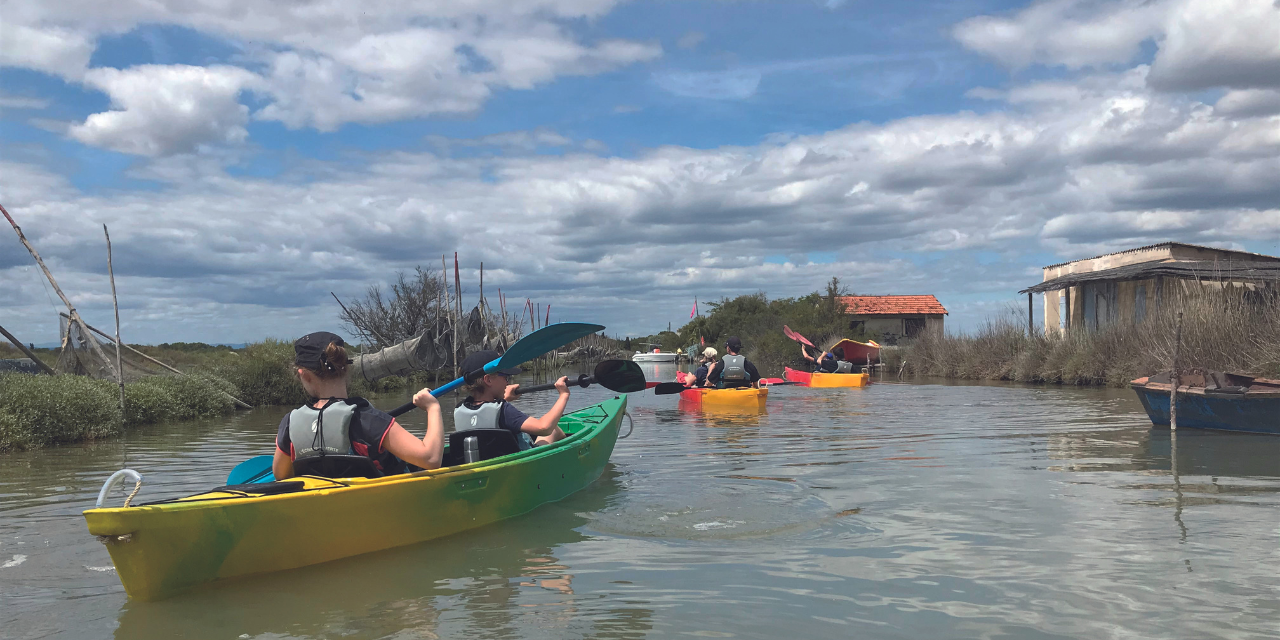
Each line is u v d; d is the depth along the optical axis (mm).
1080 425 10062
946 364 25547
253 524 3607
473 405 5395
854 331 38719
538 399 18406
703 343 43750
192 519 3406
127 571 3309
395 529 4211
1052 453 7535
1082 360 19141
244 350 18656
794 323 37875
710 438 9219
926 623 3104
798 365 35219
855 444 8438
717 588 3570
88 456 8719
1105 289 24469
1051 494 5543
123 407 11977
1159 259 23047
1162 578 3607
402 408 4664
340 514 3922
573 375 32094
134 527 3248
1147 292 22469
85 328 14602
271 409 16422
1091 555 3992
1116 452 7547
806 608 3297
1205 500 5281
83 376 12773
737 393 12961
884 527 4645
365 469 4062
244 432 11438
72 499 5992
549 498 5465
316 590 3570
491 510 4812
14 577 3840
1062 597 3377
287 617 3236
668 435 9570
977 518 4832
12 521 5164
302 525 3781
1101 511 4977
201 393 14570
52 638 3021
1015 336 23438
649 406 14414
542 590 3564
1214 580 3566
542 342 5789
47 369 14188
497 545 4324
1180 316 9664
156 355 23609
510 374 5625
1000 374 22922
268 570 3730
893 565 3881
